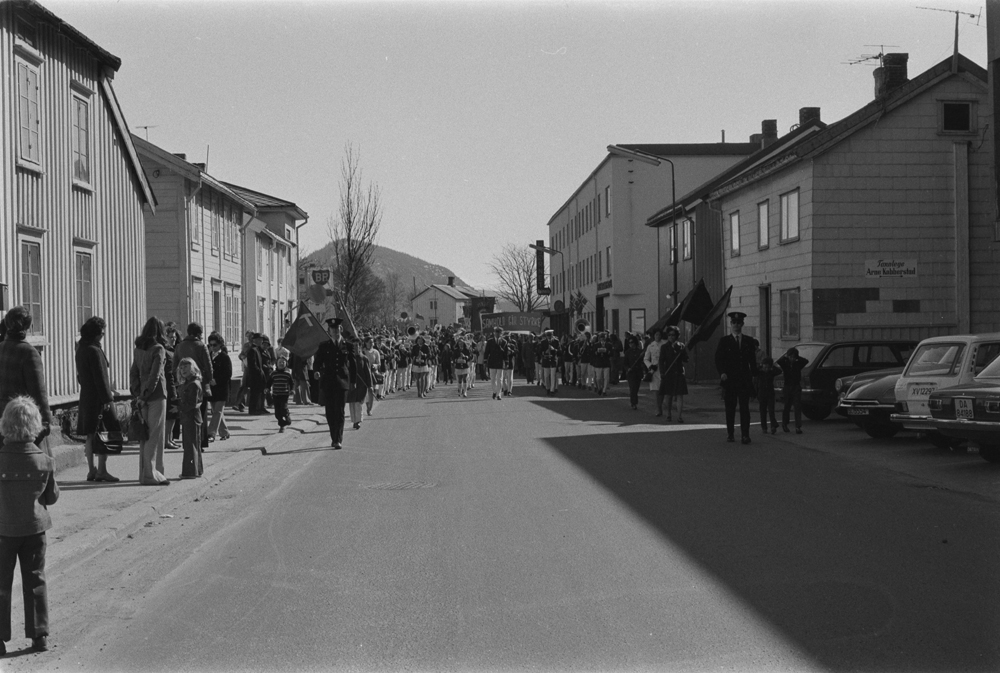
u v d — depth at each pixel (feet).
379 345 109.40
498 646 18.37
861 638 18.45
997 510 31.83
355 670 17.28
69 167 53.98
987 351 45.60
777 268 92.58
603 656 17.67
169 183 97.91
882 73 97.19
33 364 30.30
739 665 17.07
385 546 27.37
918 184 84.17
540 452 49.44
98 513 31.99
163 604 22.08
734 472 41.34
